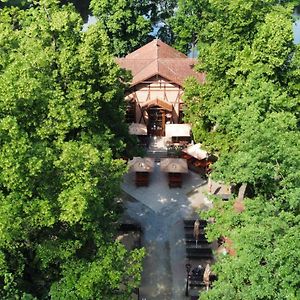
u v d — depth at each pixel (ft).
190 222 165.48
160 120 215.10
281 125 110.93
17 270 95.86
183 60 216.13
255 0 148.36
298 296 81.51
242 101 128.16
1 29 120.37
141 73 209.87
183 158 193.06
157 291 138.92
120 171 117.39
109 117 140.15
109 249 99.30
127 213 170.50
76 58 119.24
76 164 94.94
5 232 87.04
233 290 90.38
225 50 148.66
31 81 95.61
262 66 138.62
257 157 104.27
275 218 93.35
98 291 94.68
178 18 233.96
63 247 97.81
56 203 93.40
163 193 181.68
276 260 84.17
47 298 98.99
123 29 237.66
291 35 136.87
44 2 126.21
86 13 355.56
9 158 87.86
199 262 149.69
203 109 152.76
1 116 96.89
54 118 105.60
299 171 99.50
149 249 154.61
